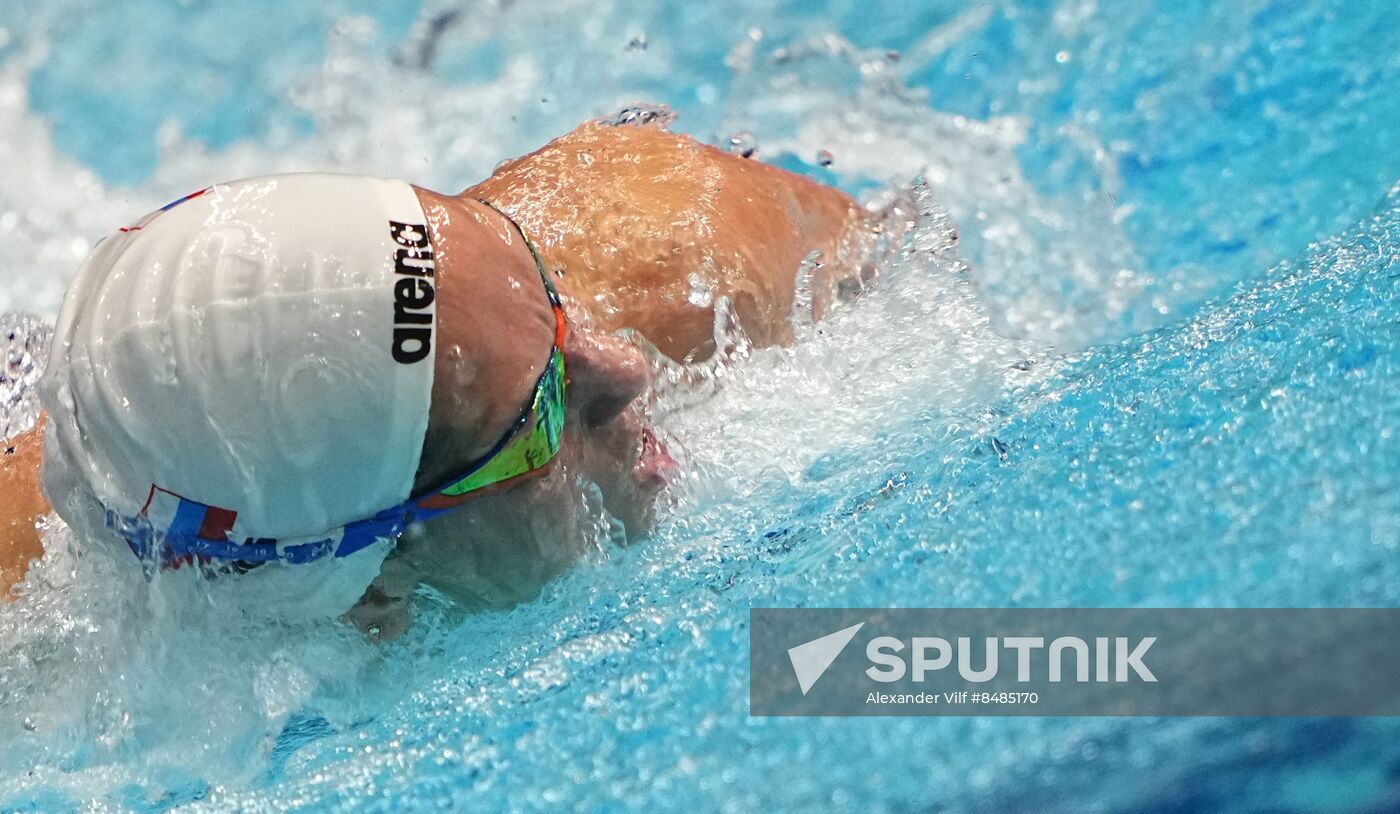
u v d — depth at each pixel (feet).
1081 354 21.59
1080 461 16.47
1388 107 26.78
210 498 14.21
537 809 13.41
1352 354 16.25
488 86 35.04
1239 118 28.63
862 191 29.01
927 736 12.60
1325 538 13.12
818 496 18.35
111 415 14.12
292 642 16.05
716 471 18.85
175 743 16.06
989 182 28.89
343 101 35.12
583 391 16.38
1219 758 11.48
